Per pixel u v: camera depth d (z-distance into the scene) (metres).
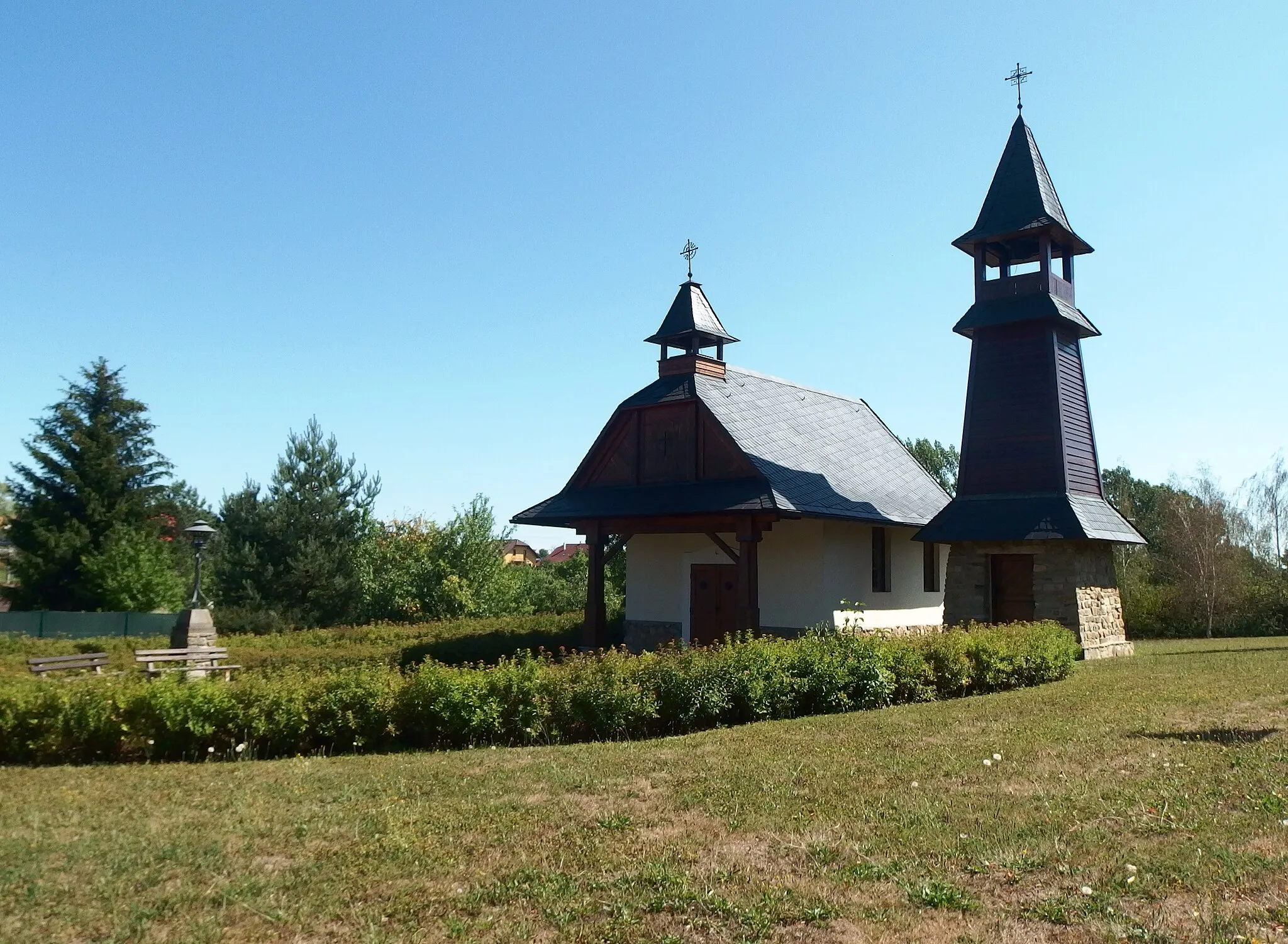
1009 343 22.28
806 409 26.45
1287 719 10.90
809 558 21.28
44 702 11.47
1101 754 9.27
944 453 55.12
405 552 39.44
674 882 5.97
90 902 5.97
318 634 25.12
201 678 13.12
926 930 5.16
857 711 13.23
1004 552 21.14
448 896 5.91
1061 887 5.68
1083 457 22.39
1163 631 35.41
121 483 43.50
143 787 9.33
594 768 9.45
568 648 23.16
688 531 21.00
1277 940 4.84
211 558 39.47
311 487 36.41
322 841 7.12
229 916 5.70
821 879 5.97
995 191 22.91
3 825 7.89
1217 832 6.54
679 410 22.53
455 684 11.77
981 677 15.48
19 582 42.25
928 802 7.63
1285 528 42.75
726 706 12.45
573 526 23.25
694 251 24.41
